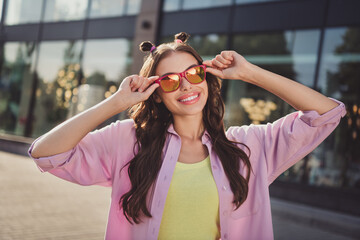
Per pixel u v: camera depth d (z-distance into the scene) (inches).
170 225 62.9
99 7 447.8
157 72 65.6
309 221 237.1
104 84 433.4
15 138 474.0
